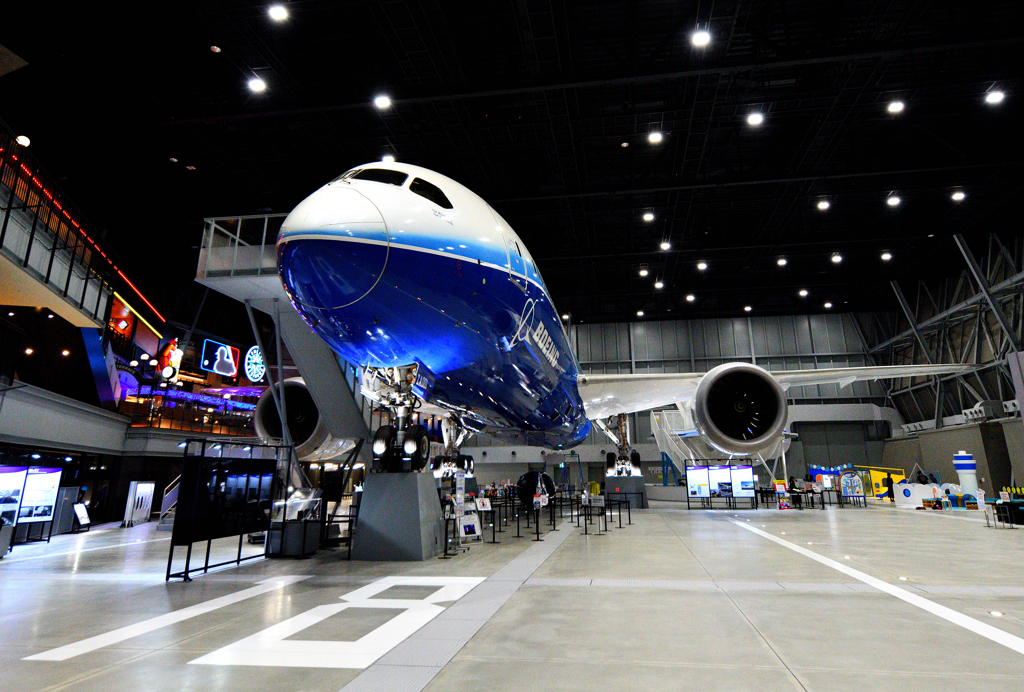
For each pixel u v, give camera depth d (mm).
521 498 21234
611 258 34188
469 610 6070
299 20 16375
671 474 43656
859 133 22844
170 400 30141
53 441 19312
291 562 10148
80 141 21750
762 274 38969
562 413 13688
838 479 29594
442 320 7570
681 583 7543
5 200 14422
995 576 7996
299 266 6668
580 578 7980
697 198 27203
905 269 36062
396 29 16422
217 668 4234
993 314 30844
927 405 39062
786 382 16453
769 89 19609
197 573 9039
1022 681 3816
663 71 17125
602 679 3914
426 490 10539
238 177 24797
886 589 7070
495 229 8422
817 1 16453
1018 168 23234
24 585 8055
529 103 19781
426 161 23375
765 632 5090
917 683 3789
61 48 17391
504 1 15516
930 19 16984
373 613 5992
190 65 18344
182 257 32156
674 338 45969
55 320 22141
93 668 4262
